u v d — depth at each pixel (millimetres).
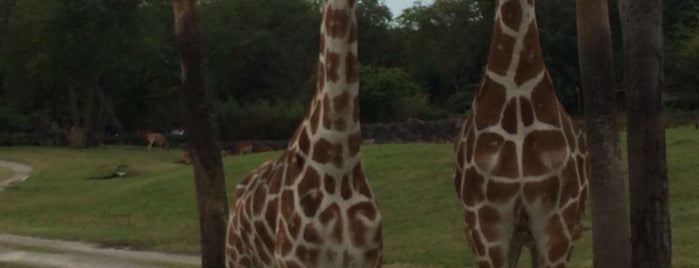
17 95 52094
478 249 6340
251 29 60688
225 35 59125
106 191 27672
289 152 6906
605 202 9211
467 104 49219
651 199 7707
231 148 44188
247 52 59625
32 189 30031
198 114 10672
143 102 58594
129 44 47188
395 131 35531
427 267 14688
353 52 6449
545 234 6207
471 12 53500
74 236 19844
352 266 6484
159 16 52531
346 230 6430
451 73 55562
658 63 7664
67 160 39594
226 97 60688
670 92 44656
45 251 17672
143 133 53625
